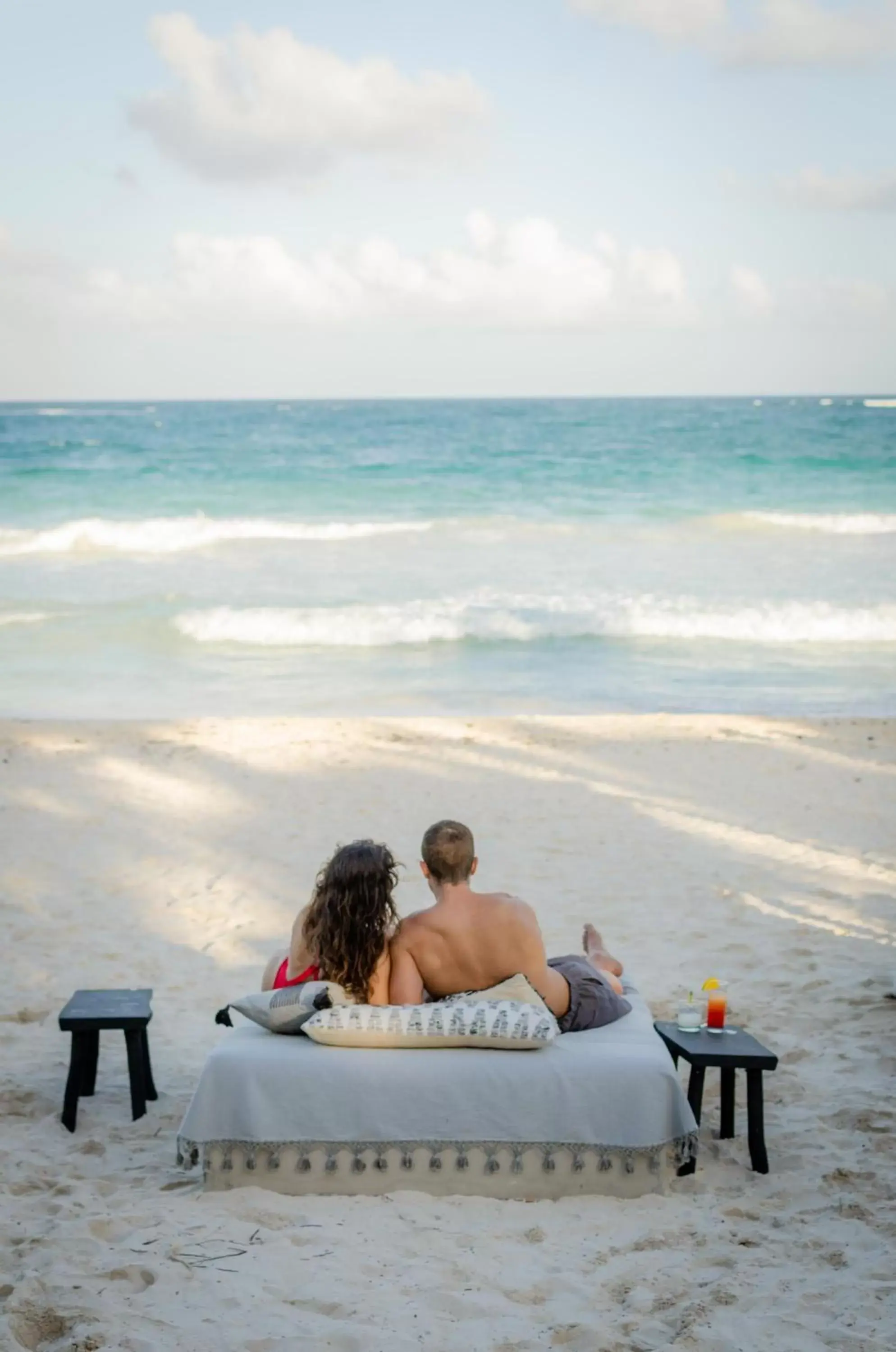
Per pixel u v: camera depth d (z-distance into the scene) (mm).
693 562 22094
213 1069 4086
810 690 14273
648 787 10570
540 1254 3674
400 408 76312
